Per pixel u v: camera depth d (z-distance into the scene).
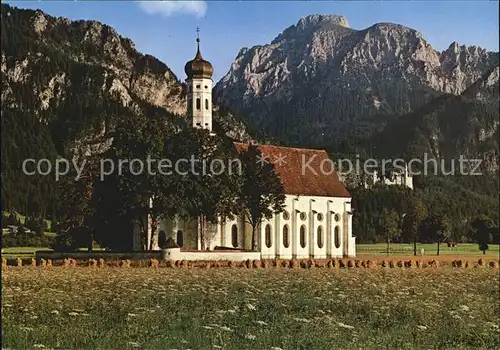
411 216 183.88
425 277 79.12
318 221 143.88
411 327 39.00
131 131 117.00
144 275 75.38
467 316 43.81
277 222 135.75
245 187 127.44
